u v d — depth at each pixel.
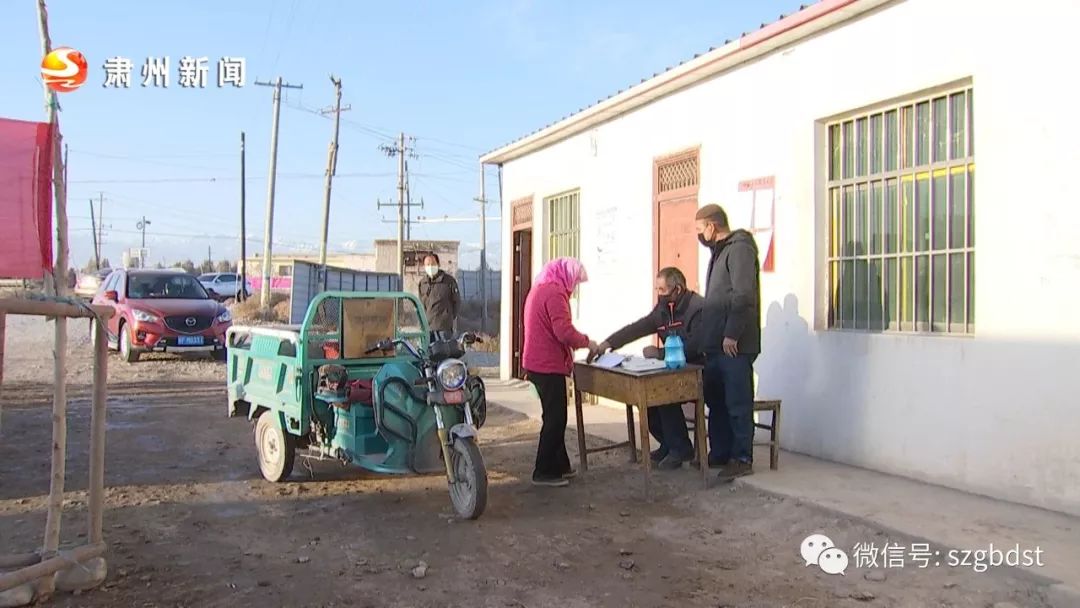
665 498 6.03
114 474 6.85
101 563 4.39
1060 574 4.15
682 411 6.74
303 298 25.47
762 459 6.79
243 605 4.12
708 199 8.18
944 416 5.80
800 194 7.05
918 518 5.07
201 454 7.68
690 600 4.20
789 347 7.14
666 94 8.86
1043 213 5.24
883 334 6.29
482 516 5.62
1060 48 5.16
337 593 4.28
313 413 6.15
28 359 15.12
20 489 6.32
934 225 6.06
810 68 6.96
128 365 14.45
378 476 6.82
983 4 5.59
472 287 38.78
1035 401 5.27
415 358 6.07
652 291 9.16
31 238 4.08
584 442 6.81
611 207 10.01
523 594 4.27
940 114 6.04
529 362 6.37
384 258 42.06
